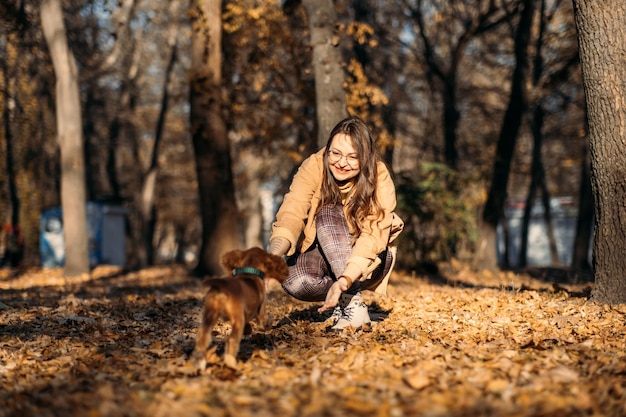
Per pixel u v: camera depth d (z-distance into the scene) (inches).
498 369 181.8
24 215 1069.1
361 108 675.4
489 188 772.0
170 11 1101.7
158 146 1198.9
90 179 1302.9
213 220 665.6
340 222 227.5
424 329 261.4
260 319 194.2
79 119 717.9
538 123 1079.0
